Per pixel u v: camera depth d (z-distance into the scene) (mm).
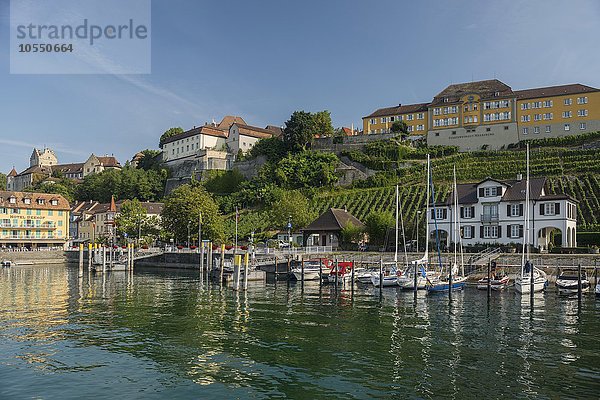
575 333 30766
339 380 21797
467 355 25672
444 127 132000
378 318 35969
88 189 175625
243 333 30875
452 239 76688
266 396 19984
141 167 183000
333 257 73062
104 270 74562
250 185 131125
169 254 92500
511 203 72438
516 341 28703
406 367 23625
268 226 106875
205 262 85000
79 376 22484
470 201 75625
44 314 37812
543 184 72750
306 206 106125
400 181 115000
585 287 49688
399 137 132500
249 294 50469
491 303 43438
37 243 125312
